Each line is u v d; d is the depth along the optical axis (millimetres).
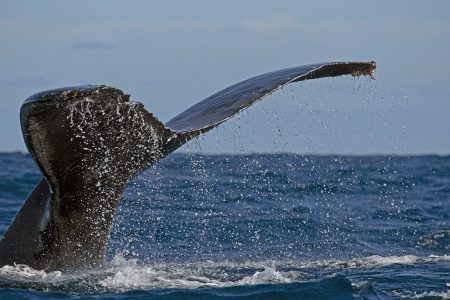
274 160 91500
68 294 25734
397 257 33031
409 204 55969
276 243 38125
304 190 61469
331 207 52844
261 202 53844
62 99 22234
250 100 26469
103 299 25438
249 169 78688
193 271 29188
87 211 26078
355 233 42250
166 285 27062
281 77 27484
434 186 68562
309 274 29312
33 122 22719
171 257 32844
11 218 48844
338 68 27656
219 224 43688
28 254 26734
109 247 35625
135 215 46094
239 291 26469
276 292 26328
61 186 25062
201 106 27250
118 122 23688
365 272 29984
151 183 61281
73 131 23406
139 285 26938
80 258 26797
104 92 22875
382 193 62281
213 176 69625
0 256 26969
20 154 141000
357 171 81062
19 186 67812
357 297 26156
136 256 32938
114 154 24453
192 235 40031
